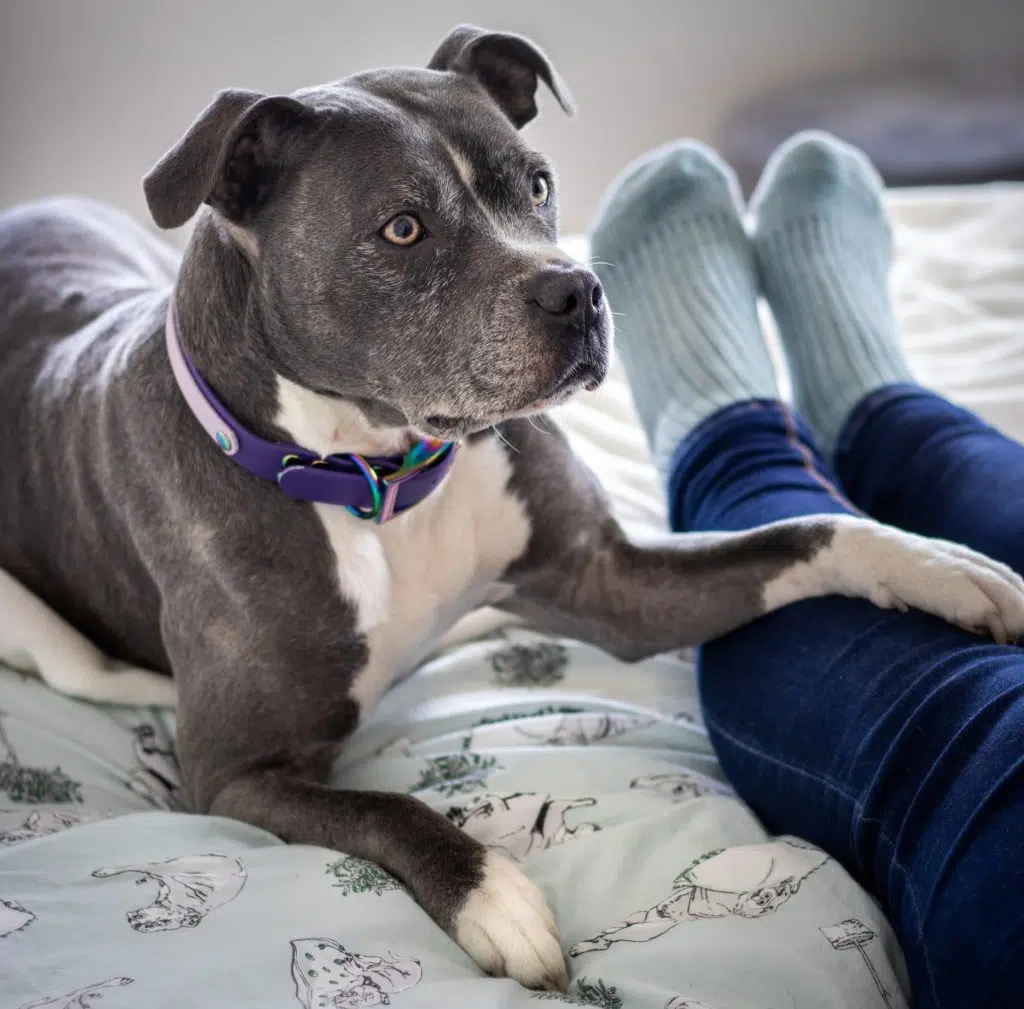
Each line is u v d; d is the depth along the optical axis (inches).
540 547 58.3
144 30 115.7
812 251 82.8
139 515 54.7
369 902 42.6
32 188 120.6
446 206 47.2
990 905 36.6
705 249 83.2
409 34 122.0
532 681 61.8
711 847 46.0
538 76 57.1
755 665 52.8
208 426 51.2
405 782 53.3
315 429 51.0
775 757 49.3
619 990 38.8
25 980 37.5
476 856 45.2
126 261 75.7
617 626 59.0
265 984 37.7
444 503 55.1
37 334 66.5
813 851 45.5
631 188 86.8
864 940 40.9
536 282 46.2
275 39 119.3
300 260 47.6
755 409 68.7
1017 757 38.9
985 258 90.0
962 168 134.4
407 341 47.7
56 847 45.6
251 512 51.6
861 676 47.4
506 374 46.7
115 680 59.7
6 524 64.5
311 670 52.9
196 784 53.7
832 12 128.3
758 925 41.1
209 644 52.8
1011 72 130.4
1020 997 34.7
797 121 133.0
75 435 59.1
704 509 64.4
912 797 42.1
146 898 42.4
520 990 39.3
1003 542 56.1
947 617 48.8
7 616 59.9
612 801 49.6
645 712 58.6
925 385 78.4
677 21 127.6
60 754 56.4
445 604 56.8
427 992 37.7
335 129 47.1
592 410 82.4
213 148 45.1
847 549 51.9
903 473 65.6
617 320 83.9
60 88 116.6
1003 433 71.5
